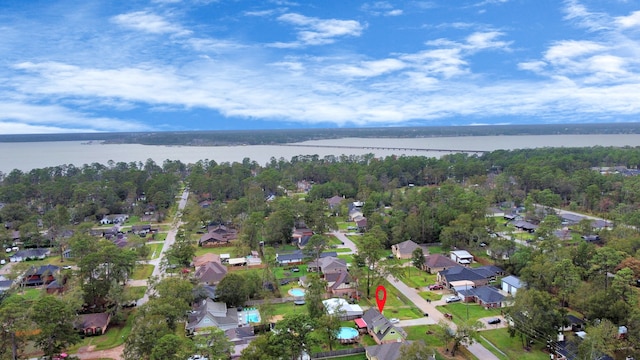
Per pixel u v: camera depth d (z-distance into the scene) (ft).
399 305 326.85
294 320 226.38
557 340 255.29
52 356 240.73
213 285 369.09
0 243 466.70
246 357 215.72
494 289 337.72
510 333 266.98
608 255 329.11
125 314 315.37
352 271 349.82
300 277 385.70
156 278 347.15
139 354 230.07
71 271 371.76
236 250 466.70
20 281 376.48
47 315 235.81
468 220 466.70
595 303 272.51
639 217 456.04
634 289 295.07
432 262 403.13
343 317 301.84
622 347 243.40
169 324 267.39
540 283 319.27
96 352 262.67
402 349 223.71
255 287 338.75
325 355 254.06
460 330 251.80
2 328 234.58
